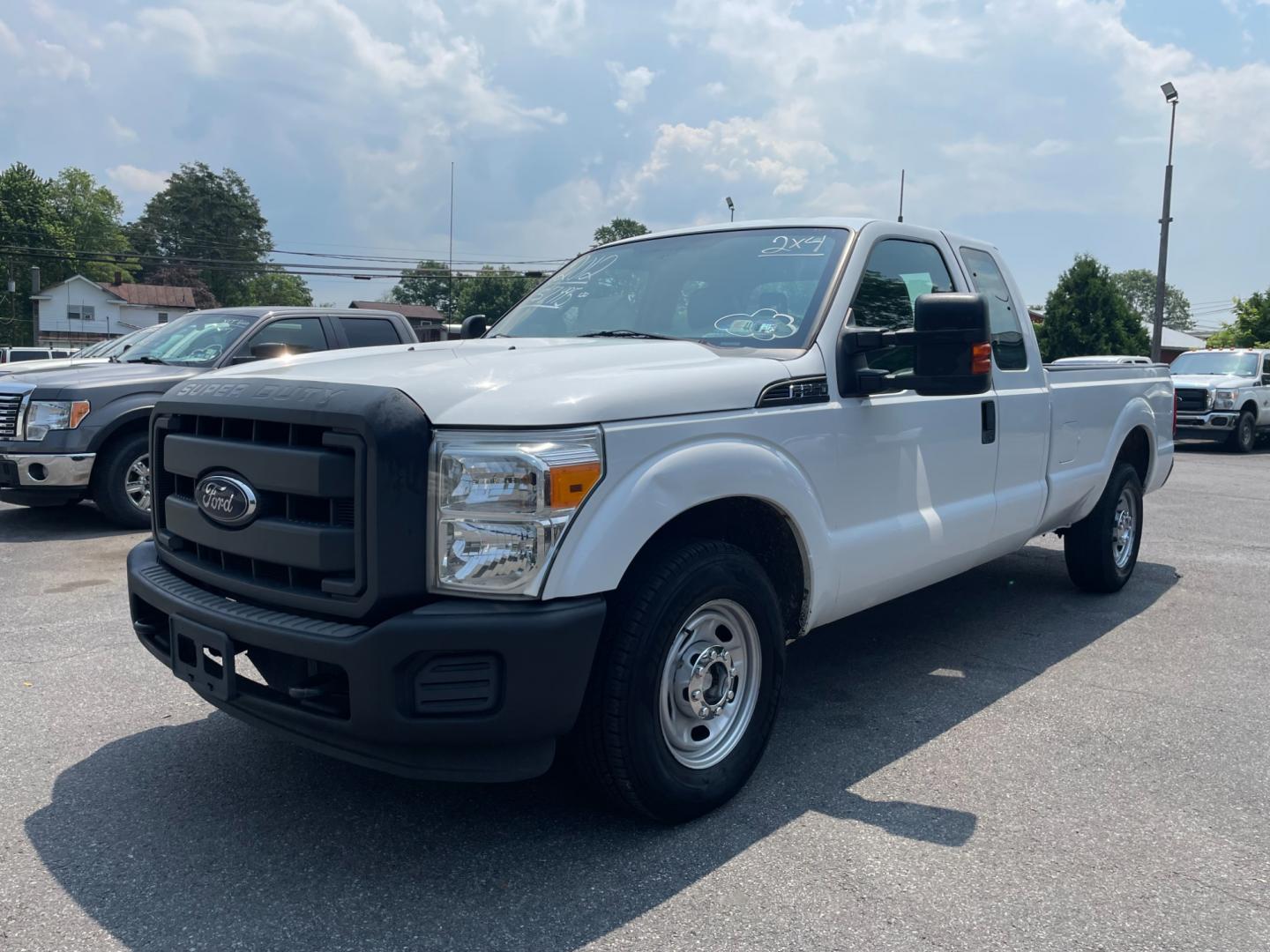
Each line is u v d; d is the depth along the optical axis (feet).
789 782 11.73
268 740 12.89
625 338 13.55
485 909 8.96
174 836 10.33
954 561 14.89
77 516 30.27
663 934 8.57
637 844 10.19
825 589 12.16
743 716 11.19
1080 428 18.51
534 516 8.92
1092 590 21.13
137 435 27.50
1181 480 45.57
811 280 13.08
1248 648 17.47
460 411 9.14
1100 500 20.13
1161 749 12.85
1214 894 9.36
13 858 9.86
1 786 11.50
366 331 31.76
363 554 8.89
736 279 13.67
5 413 26.07
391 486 8.82
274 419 9.50
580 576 9.07
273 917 8.82
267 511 9.72
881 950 8.39
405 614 8.80
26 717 13.67
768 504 11.27
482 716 8.86
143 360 29.76
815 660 16.55
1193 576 23.48
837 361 12.42
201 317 31.24
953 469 14.57
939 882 9.48
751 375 11.19
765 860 9.86
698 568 10.19
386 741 8.85
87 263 280.92
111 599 20.10
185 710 13.94
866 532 12.80
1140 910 9.06
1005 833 10.50
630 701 9.66
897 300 14.07
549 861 9.81
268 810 10.90
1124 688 15.26
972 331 11.03
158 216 330.34
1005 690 15.08
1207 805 11.26
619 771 9.85
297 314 30.55
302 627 9.10
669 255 14.85
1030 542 27.07
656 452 9.89
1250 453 65.87
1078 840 10.37
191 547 10.98
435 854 9.95
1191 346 184.96
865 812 10.96
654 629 9.78
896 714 14.03
